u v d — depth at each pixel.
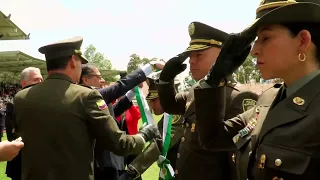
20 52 16.41
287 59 1.23
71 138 2.19
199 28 2.24
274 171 1.18
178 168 2.32
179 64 2.23
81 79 3.64
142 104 3.26
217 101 1.49
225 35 2.24
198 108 1.51
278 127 1.21
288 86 1.28
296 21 1.19
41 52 2.44
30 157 2.23
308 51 1.22
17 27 12.18
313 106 1.17
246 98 2.02
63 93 2.27
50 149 2.19
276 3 1.23
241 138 1.41
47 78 2.41
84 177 2.20
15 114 2.40
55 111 2.21
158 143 3.04
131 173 2.94
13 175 3.28
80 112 2.23
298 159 1.13
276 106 1.27
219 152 2.13
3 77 26.31
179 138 3.12
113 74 15.98
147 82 3.53
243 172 1.35
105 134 2.23
